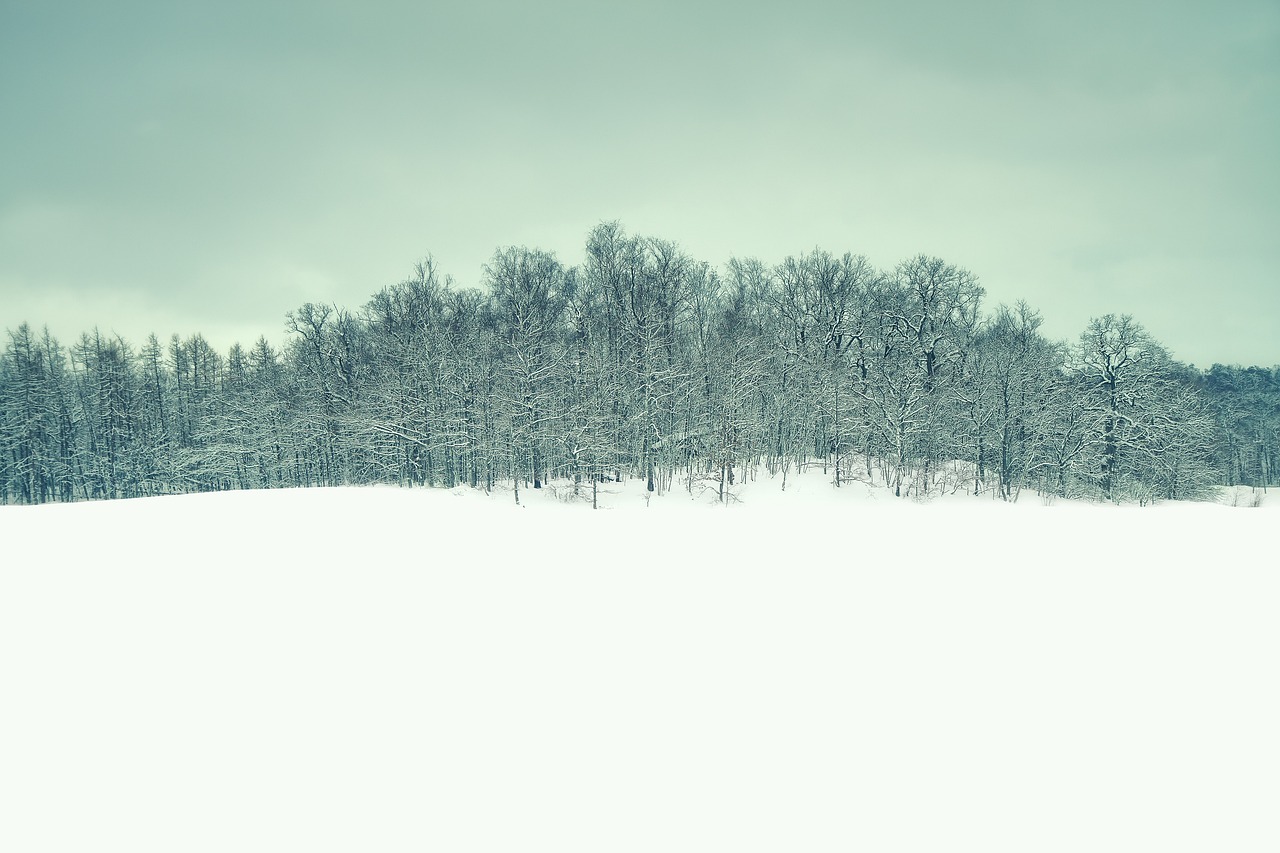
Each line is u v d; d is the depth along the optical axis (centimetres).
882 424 5284
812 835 722
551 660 1275
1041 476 5459
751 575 2053
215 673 1177
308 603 1614
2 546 2111
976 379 5416
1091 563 2108
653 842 709
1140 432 5272
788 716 1033
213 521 2664
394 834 717
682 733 973
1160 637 1384
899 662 1270
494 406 5050
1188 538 2469
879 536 2823
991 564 2148
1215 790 812
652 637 1423
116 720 988
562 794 805
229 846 693
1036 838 719
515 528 3078
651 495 5081
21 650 1262
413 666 1230
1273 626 1439
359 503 3378
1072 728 987
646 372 5316
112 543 2188
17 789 797
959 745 937
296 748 912
